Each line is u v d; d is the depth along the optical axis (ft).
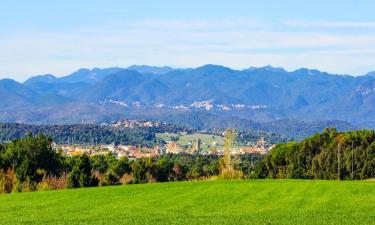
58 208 203.72
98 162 481.05
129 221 168.35
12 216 184.03
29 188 319.47
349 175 432.66
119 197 233.96
